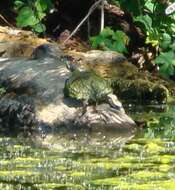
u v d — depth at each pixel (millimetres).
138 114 14859
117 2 20156
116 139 12469
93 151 11398
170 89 16953
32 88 13945
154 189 9094
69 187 9203
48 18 20000
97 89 13758
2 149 11508
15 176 9750
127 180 9547
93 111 13469
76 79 13898
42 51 15703
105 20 20344
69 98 13664
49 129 13141
